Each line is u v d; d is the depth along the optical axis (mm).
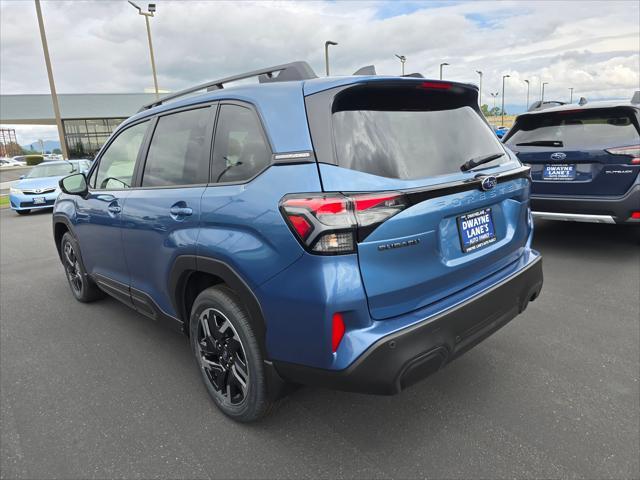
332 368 1850
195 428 2410
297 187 1871
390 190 1868
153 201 2729
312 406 2561
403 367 1842
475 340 2150
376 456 2139
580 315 3627
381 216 1818
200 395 2738
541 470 2002
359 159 1907
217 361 2512
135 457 2205
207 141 2451
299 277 1841
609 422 2309
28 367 3176
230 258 2100
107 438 2357
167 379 2947
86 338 3639
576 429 2266
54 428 2461
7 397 2795
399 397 2609
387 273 1860
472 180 2182
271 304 1970
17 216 13039
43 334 3748
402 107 2211
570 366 2871
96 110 49375
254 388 2209
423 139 2166
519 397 2559
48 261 6578
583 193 4852
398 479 1988
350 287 1785
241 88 2350
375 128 2033
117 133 3480
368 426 2363
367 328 1847
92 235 3658
